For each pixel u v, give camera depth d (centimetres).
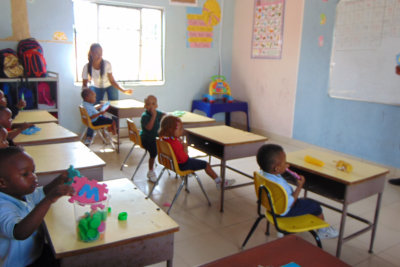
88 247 123
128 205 156
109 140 509
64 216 143
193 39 602
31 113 366
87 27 517
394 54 396
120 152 464
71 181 129
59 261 125
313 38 489
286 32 532
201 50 614
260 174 217
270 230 274
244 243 243
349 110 455
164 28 571
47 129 296
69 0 490
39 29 478
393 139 409
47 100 471
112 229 135
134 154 459
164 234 137
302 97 518
